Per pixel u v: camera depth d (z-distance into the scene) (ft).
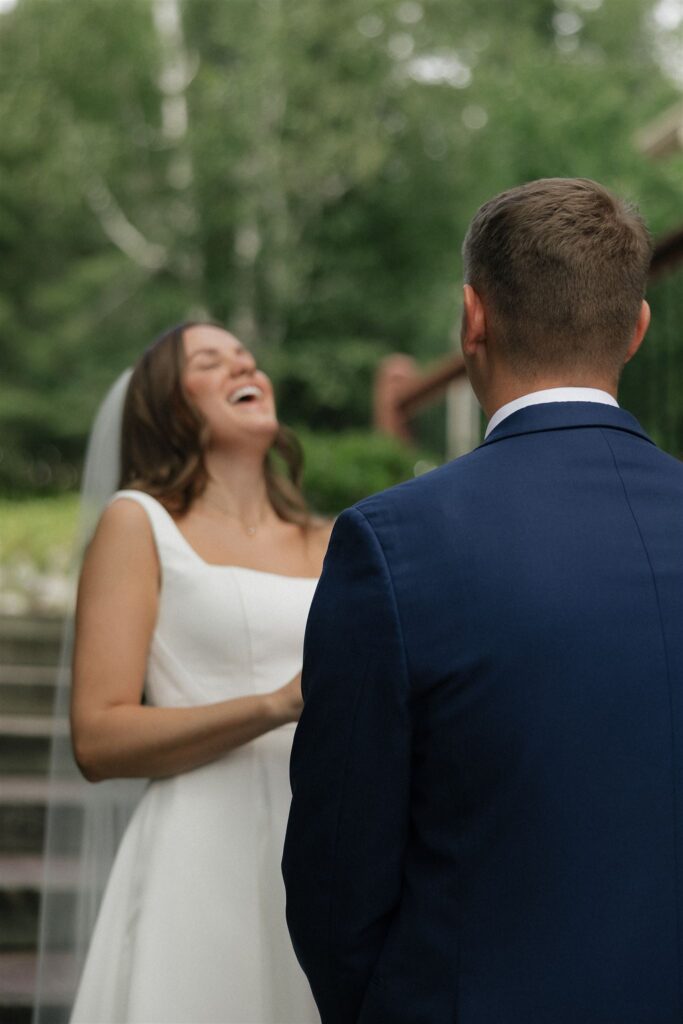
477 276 4.32
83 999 6.17
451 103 52.85
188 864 6.18
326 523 7.50
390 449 24.57
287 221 52.65
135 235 56.08
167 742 6.06
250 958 6.15
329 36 52.11
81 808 7.52
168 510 6.90
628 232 4.23
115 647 6.35
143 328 55.52
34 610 18.67
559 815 3.74
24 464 53.72
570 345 4.21
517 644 3.82
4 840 12.91
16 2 54.08
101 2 53.01
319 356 53.42
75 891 7.43
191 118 53.47
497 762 3.79
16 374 55.77
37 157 53.36
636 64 62.49
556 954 3.69
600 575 3.92
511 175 45.70
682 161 42.09
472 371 4.47
